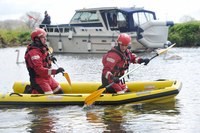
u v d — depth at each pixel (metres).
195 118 8.74
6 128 8.30
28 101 10.19
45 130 8.08
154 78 15.42
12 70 19.59
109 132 7.84
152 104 10.10
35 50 10.44
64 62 23.30
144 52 29.95
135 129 8.00
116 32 28.81
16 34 42.91
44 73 10.45
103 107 9.94
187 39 36.56
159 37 29.47
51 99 10.12
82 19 30.38
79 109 9.80
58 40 30.69
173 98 10.38
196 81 14.09
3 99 10.33
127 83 11.17
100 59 24.95
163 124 8.32
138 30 29.05
